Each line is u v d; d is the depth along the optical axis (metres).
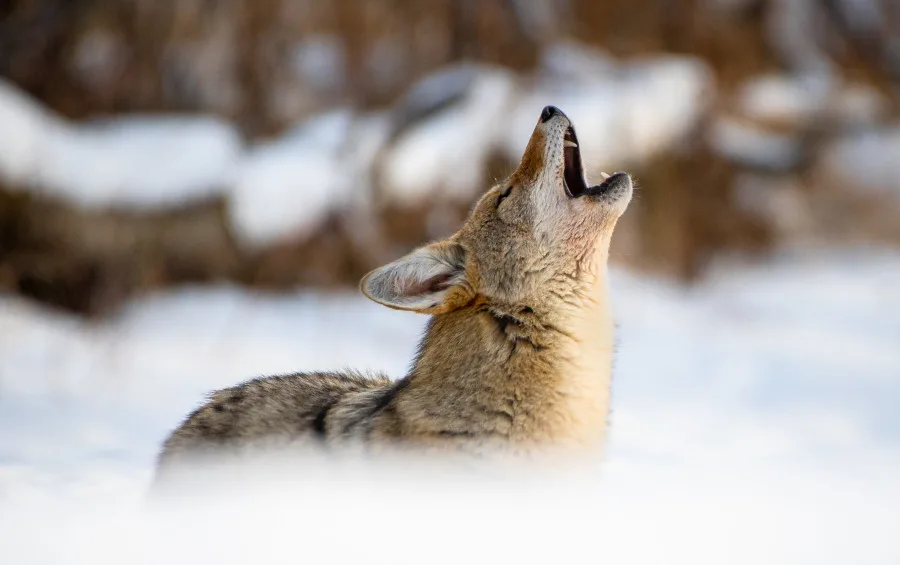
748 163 28.53
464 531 5.64
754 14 29.19
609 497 6.56
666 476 8.36
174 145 20.81
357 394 7.12
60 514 6.27
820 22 30.47
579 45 27.61
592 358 6.83
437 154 22.00
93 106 23.89
